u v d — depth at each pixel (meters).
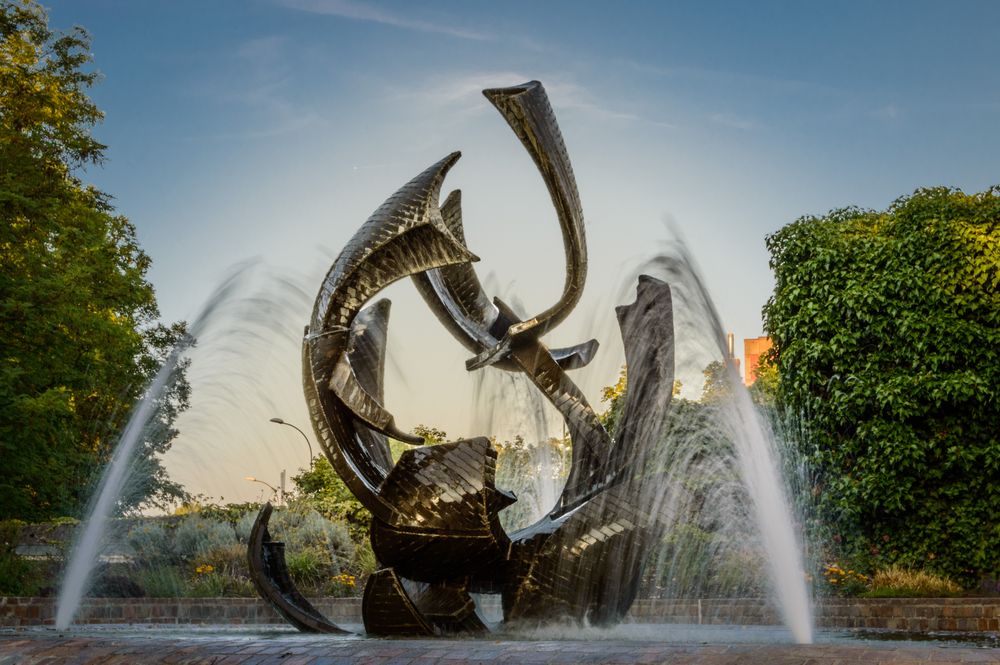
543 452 18.12
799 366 17.56
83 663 7.15
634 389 9.99
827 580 15.46
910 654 6.23
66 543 19.25
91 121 23.39
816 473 17.28
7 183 18.84
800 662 6.12
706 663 6.19
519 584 9.66
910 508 16.56
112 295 23.77
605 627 9.78
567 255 9.70
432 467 9.46
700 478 14.90
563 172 9.50
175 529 19.38
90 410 23.12
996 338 16.34
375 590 9.20
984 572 16.25
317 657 6.89
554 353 10.66
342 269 9.45
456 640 8.22
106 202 25.06
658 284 10.20
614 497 9.78
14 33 22.84
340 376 9.44
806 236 18.11
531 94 9.40
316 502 22.23
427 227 9.33
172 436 23.45
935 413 16.58
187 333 12.53
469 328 10.56
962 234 16.67
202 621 14.98
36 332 18.05
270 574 10.25
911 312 16.77
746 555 15.59
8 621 14.66
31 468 17.88
